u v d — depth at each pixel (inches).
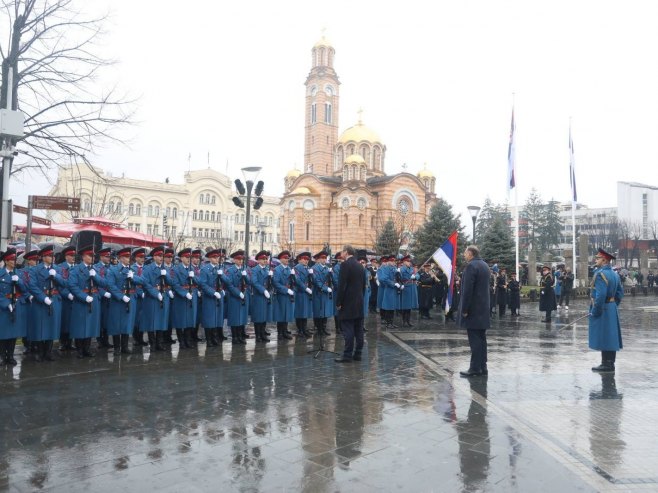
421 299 749.9
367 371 366.9
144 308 449.7
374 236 2476.6
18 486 177.2
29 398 289.0
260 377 345.1
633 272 2011.6
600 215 4205.2
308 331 563.5
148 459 201.6
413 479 183.5
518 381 337.7
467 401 286.8
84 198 1948.8
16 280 378.9
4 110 486.9
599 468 193.6
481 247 1673.2
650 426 244.1
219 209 3240.7
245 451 210.2
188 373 357.4
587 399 293.0
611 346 369.1
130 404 277.7
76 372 359.9
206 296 475.8
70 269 418.3
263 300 507.8
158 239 812.6
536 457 204.1
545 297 722.8
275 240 3550.7
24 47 644.1
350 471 190.5
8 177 508.7
